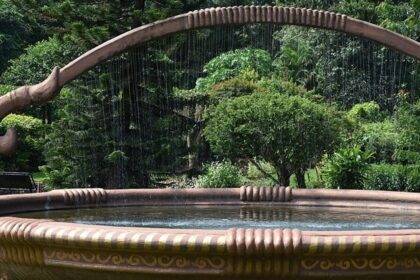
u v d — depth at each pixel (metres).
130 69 13.31
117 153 12.97
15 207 5.26
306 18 5.49
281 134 12.45
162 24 5.33
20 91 4.81
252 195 6.46
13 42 27.81
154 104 13.76
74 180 13.66
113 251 3.06
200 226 4.84
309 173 15.27
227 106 12.81
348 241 2.93
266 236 2.93
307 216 5.62
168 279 3.05
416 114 15.21
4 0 28.09
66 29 13.63
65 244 3.14
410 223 5.09
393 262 3.01
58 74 4.89
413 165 14.08
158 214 5.61
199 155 14.60
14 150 4.47
